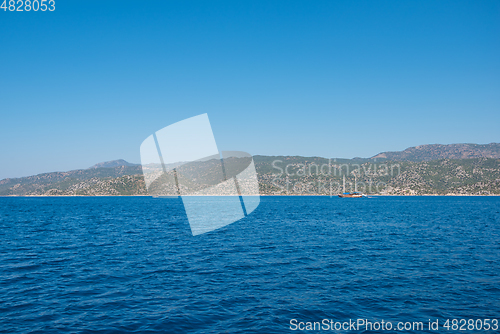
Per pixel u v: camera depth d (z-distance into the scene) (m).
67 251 28.98
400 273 21.06
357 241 34.88
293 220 61.94
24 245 32.72
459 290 17.52
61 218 70.88
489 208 118.62
